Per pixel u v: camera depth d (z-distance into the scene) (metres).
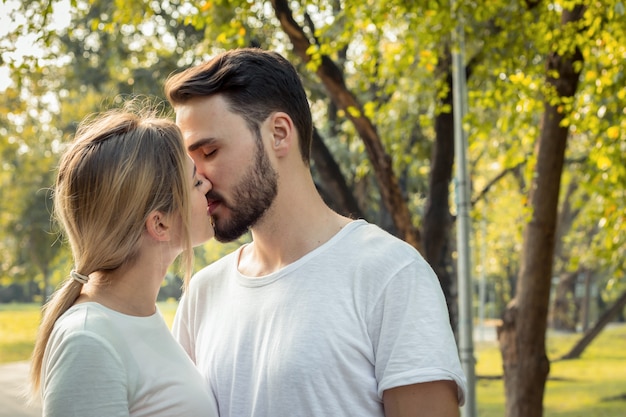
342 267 2.34
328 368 2.26
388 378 2.21
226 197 2.36
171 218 2.23
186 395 2.23
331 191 9.66
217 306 2.58
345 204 9.63
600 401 17.88
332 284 2.33
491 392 18.98
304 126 2.45
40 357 2.17
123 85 13.52
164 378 2.20
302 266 2.37
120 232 2.17
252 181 2.35
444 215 9.38
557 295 37.22
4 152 28.98
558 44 6.88
